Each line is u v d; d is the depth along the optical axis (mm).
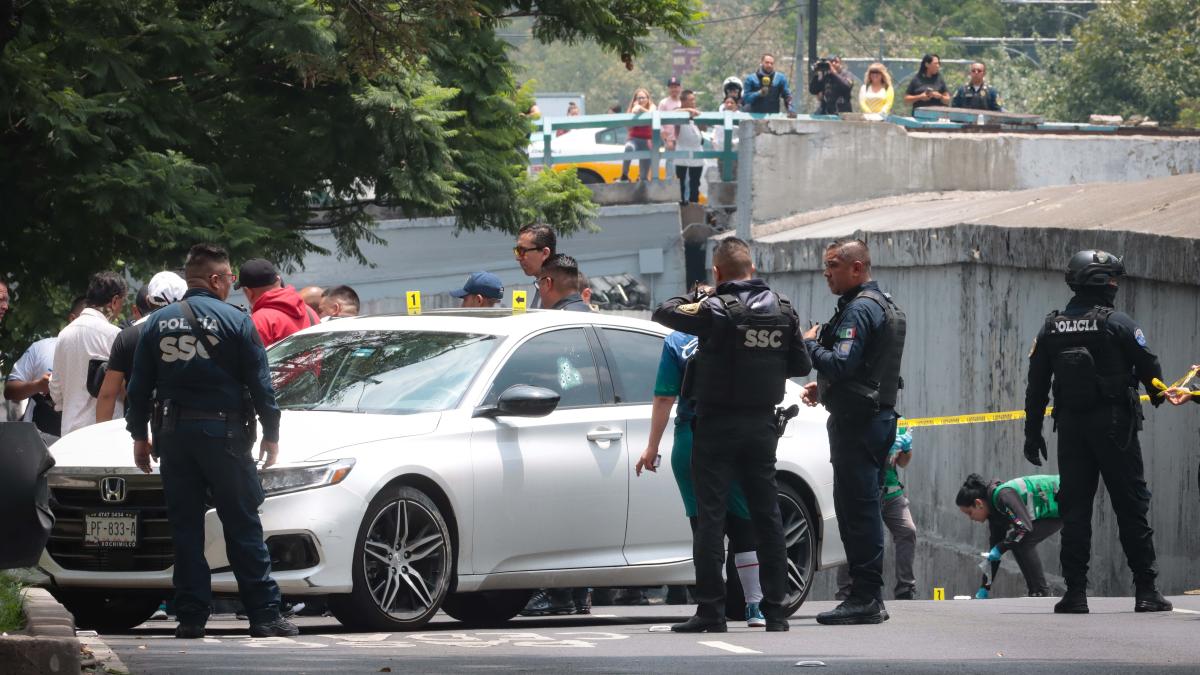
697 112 93875
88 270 52719
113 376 36531
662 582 36625
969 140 88125
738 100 105312
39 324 54250
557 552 34906
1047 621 35938
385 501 31906
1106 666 27016
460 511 33094
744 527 33781
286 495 31062
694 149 95250
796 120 86250
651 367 37719
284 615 32844
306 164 57219
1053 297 57438
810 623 35562
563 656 27766
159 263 51438
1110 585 53031
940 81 105312
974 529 62812
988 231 61250
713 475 32188
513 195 62688
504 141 62781
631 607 48562
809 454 38219
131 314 59906
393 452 32281
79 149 49906
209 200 51906
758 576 33844
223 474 30062
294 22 52594
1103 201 62344
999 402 61156
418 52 42375
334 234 63688
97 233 51188
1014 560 59594
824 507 38250
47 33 50906
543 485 34531
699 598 32688
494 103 61938
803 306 77625
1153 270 50094
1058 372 38531
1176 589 49375
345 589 31312
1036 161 88438
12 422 20109
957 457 64438
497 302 44438
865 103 96625
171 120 52719
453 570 33250
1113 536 52906
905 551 52906
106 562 32375
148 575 32031
